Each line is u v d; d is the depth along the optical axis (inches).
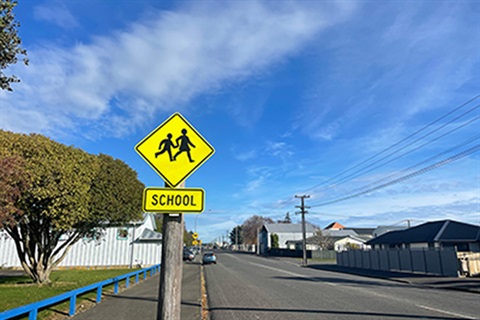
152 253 1111.6
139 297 445.4
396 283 764.6
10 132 489.4
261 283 699.4
